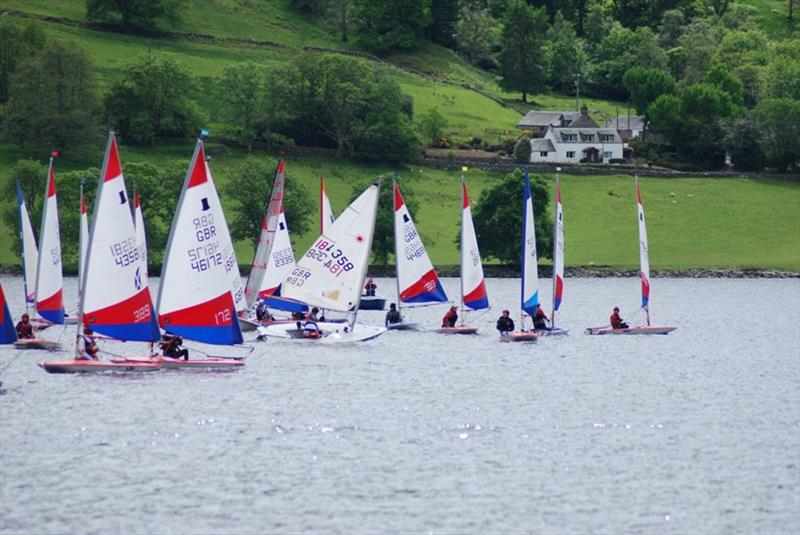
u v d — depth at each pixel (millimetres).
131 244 152250
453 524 98125
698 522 99250
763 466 116062
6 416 132500
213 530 96000
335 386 157000
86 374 158625
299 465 114375
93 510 100188
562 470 114062
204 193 155875
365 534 95625
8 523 96812
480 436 127875
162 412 135750
